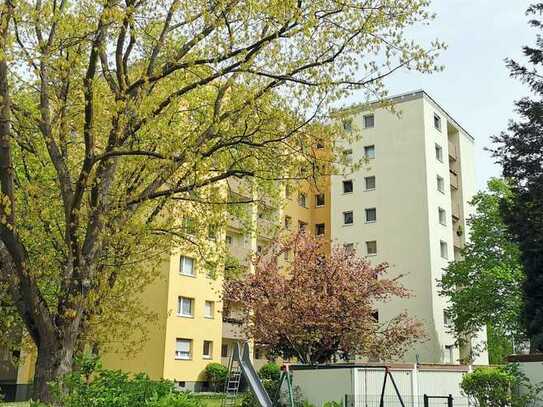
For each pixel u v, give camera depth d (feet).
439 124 143.02
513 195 87.66
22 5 33.58
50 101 42.42
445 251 133.59
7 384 101.14
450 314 115.44
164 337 102.94
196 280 112.06
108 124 39.81
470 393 44.04
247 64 36.52
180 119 46.60
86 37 36.22
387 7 37.45
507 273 106.22
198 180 38.40
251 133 40.27
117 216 37.83
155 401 22.72
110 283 45.44
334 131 42.19
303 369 65.41
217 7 35.96
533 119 87.66
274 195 46.85
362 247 135.13
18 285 34.42
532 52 88.94
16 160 48.93
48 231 46.29
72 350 34.24
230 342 125.18
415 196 130.93
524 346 131.44
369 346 85.10
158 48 39.19
